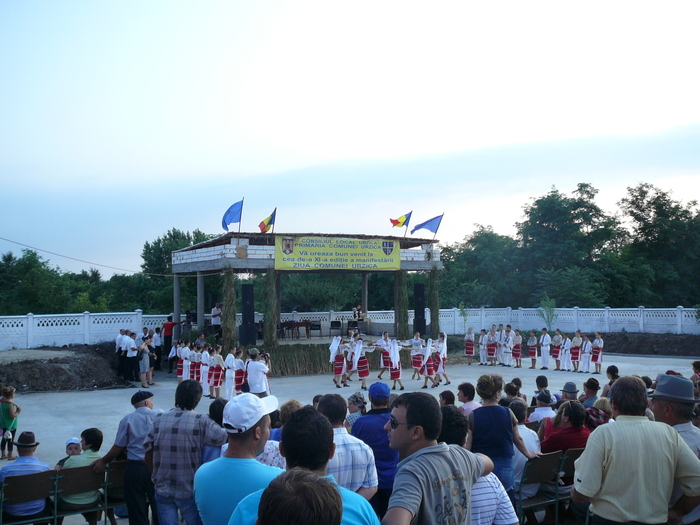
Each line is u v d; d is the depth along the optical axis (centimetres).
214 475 337
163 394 1816
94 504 634
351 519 251
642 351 2991
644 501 355
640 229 4872
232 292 2225
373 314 3253
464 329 3456
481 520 347
